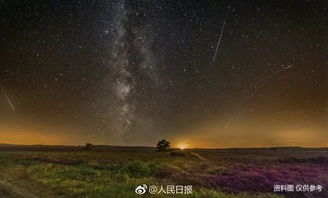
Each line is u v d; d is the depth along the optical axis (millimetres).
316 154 48906
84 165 27531
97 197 13930
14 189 15898
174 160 35562
